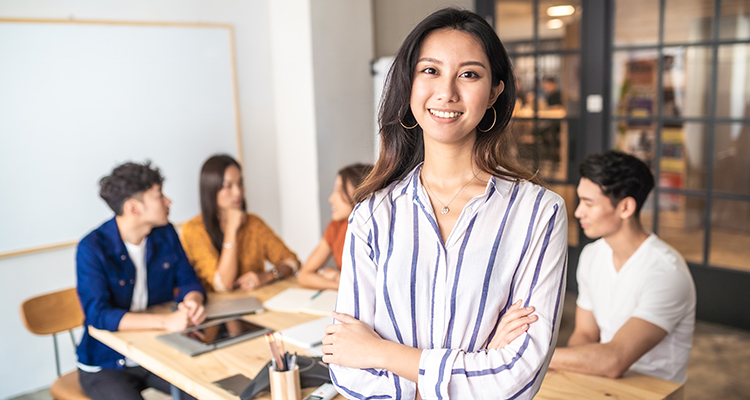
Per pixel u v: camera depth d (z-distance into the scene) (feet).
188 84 11.62
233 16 12.19
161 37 11.18
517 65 13.85
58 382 7.23
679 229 12.25
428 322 3.41
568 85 13.17
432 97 3.18
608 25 12.48
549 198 3.40
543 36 13.34
